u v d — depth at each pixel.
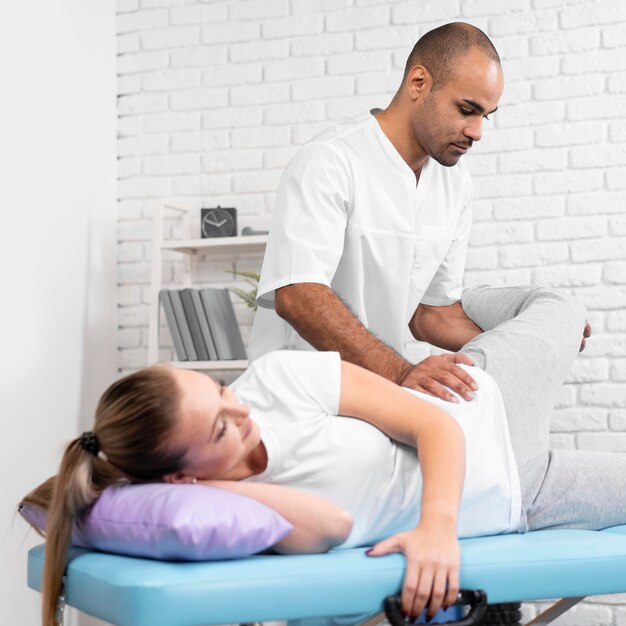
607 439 3.07
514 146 3.21
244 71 3.47
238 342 3.28
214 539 1.19
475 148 3.24
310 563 1.21
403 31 3.33
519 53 3.22
